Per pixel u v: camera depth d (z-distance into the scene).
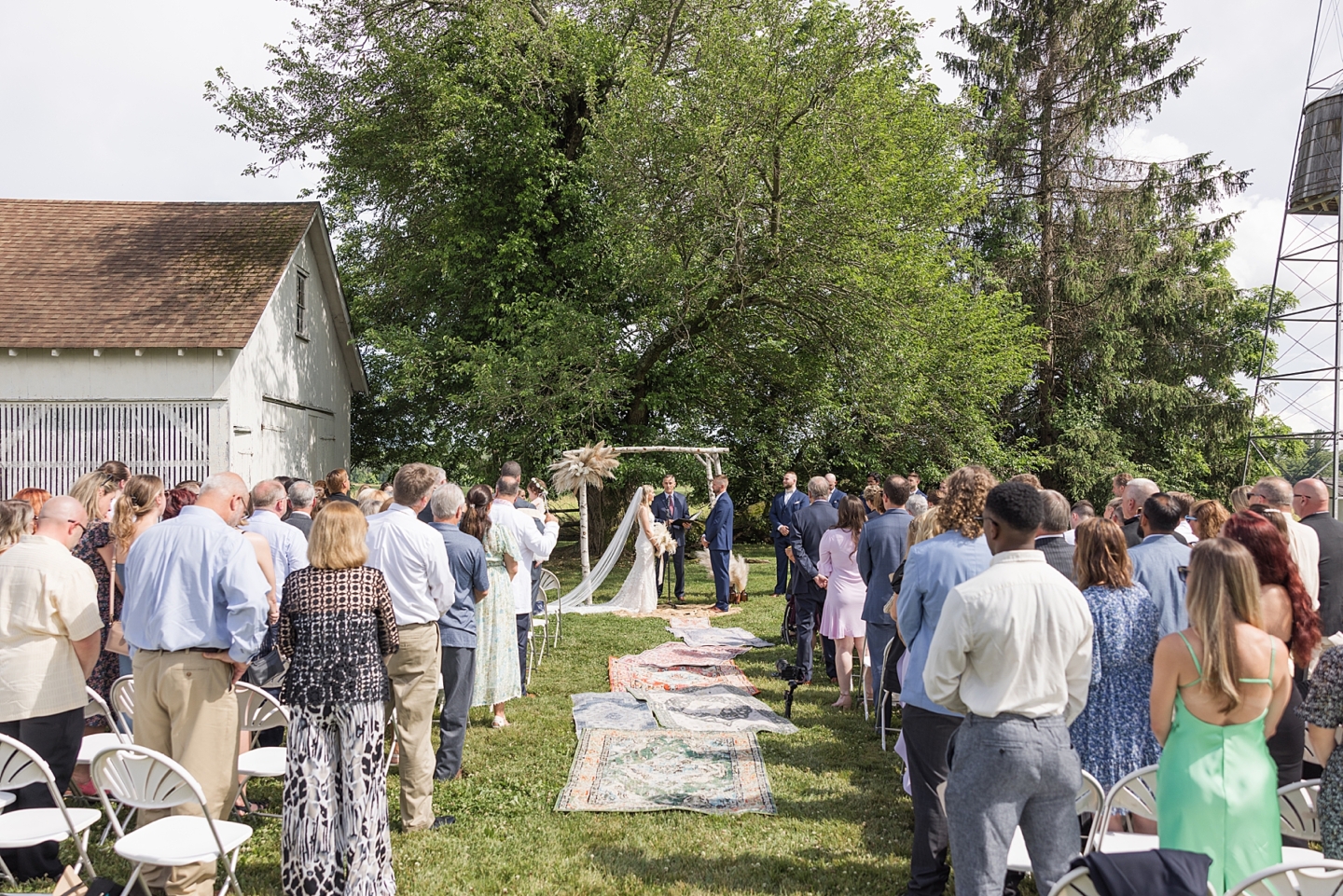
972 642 2.89
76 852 4.45
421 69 17.36
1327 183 18.05
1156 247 23.80
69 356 13.52
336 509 3.87
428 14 18.75
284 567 5.70
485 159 17.45
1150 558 4.11
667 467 18.47
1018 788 2.81
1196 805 2.84
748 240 16.67
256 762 4.47
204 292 14.50
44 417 13.51
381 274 21.83
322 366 18.84
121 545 5.09
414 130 18.22
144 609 3.80
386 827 3.84
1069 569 4.34
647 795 5.21
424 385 17.92
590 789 5.31
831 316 17.20
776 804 5.12
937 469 20.34
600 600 13.34
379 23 18.78
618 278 18.17
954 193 18.34
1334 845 2.89
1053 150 24.25
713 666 8.59
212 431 13.62
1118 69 23.69
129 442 13.59
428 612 4.67
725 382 20.56
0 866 3.81
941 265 17.91
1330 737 2.93
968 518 3.85
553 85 17.89
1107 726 3.70
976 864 2.82
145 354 13.62
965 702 2.95
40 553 3.98
